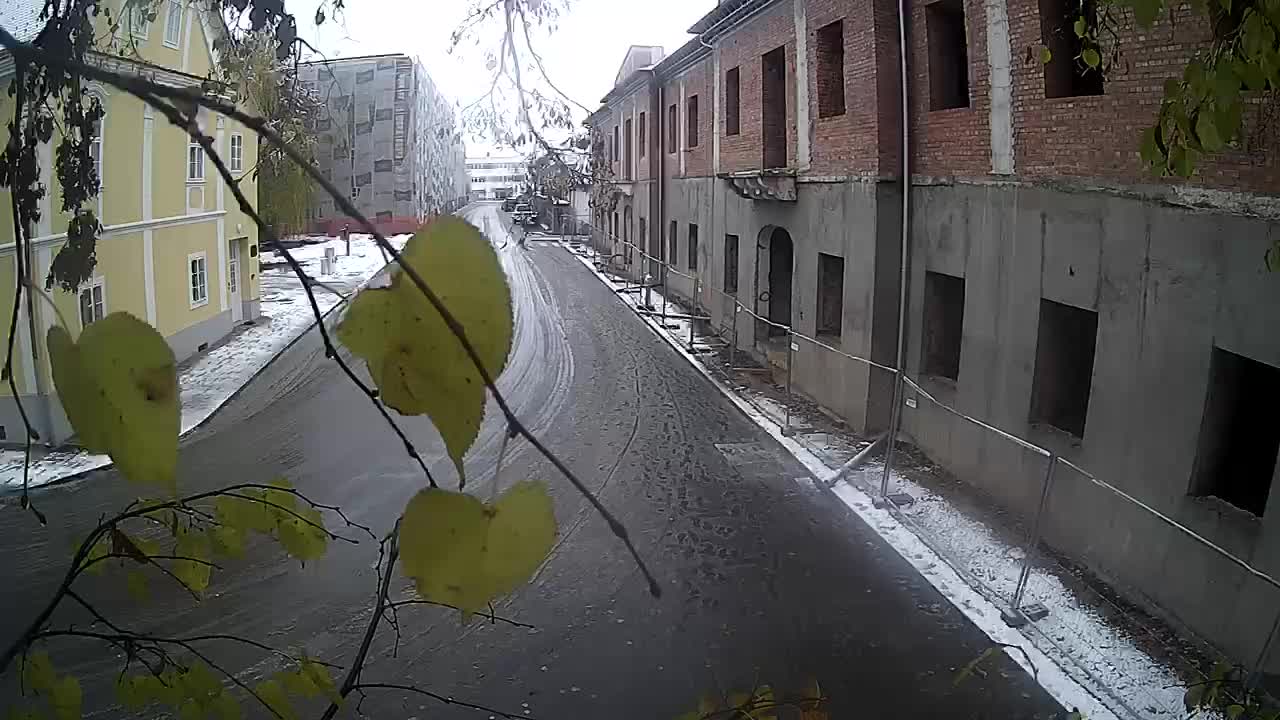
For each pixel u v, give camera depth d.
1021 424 8.39
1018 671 6.27
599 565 8.12
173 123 0.79
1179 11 6.12
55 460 10.57
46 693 1.40
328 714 1.20
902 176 10.71
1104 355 7.21
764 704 2.30
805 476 10.41
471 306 0.75
